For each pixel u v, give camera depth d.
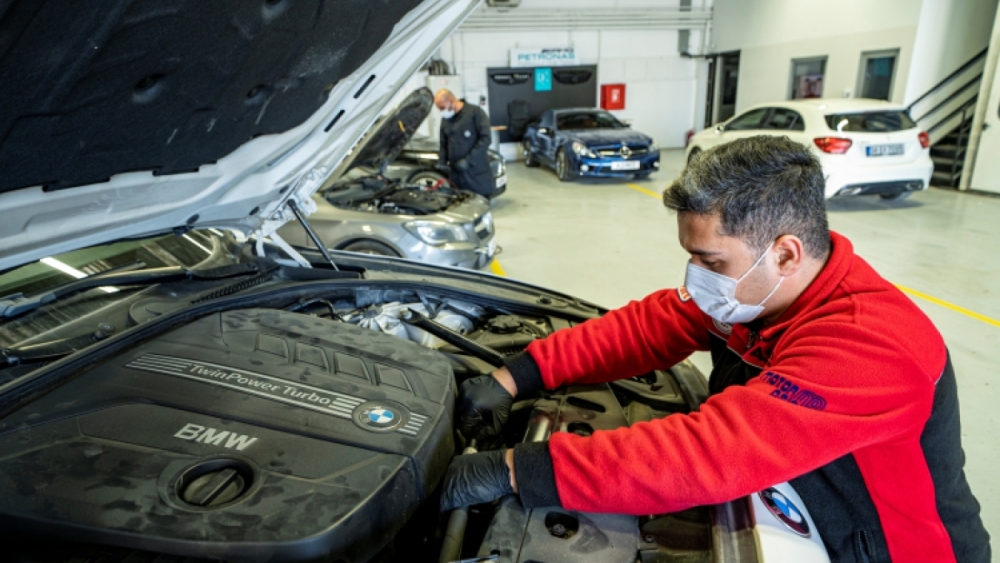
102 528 0.67
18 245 0.72
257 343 1.08
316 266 1.74
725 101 11.61
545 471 0.86
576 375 1.22
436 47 1.10
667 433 0.84
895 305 0.83
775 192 0.81
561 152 8.35
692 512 0.93
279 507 0.72
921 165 5.59
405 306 1.63
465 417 1.12
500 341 1.50
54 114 0.53
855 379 0.77
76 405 0.87
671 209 0.90
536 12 10.58
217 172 0.93
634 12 10.99
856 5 8.02
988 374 2.68
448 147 5.53
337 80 0.91
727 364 1.17
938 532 0.87
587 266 4.42
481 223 3.83
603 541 0.84
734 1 10.53
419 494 0.84
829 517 0.90
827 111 5.80
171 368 0.97
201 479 0.76
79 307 1.21
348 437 0.85
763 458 0.77
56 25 0.43
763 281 0.88
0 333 1.09
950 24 7.17
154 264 1.46
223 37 0.58
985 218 5.38
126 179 0.76
